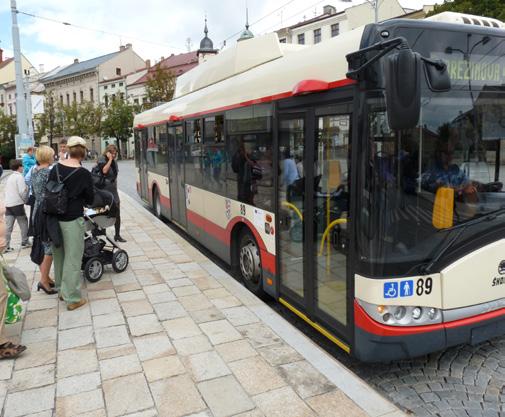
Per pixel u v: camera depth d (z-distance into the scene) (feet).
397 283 11.65
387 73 9.96
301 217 15.44
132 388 12.20
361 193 11.77
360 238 11.94
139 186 49.08
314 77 14.05
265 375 12.67
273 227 17.47
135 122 49.42
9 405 11.54
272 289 18.02
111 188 28.43
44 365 13.48
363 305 12.03
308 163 14.64
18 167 28.19
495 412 11.68
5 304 13.96
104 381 12.57
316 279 14.71
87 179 17.21
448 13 12.62
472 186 12.27
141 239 30.40
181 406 11.36
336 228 13.33
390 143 11.28
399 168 11.42
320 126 13.91
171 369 13.12
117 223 29.12
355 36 12.51
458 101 11.96
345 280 13.03
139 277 21.81
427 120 11.64
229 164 21.67
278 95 16.46
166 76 152.97
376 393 11.78
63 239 17.39
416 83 9.78
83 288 20.29
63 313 17.42
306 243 15.08
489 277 12.52
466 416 11.54
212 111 23.56
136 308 17.80
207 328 15.83
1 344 13.89
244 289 19.75
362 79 11.41
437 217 11.89
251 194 19.35
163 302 18.42
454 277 12.07
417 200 11.66
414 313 11.90
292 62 15.97
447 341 12.21
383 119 11.23
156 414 11.07
